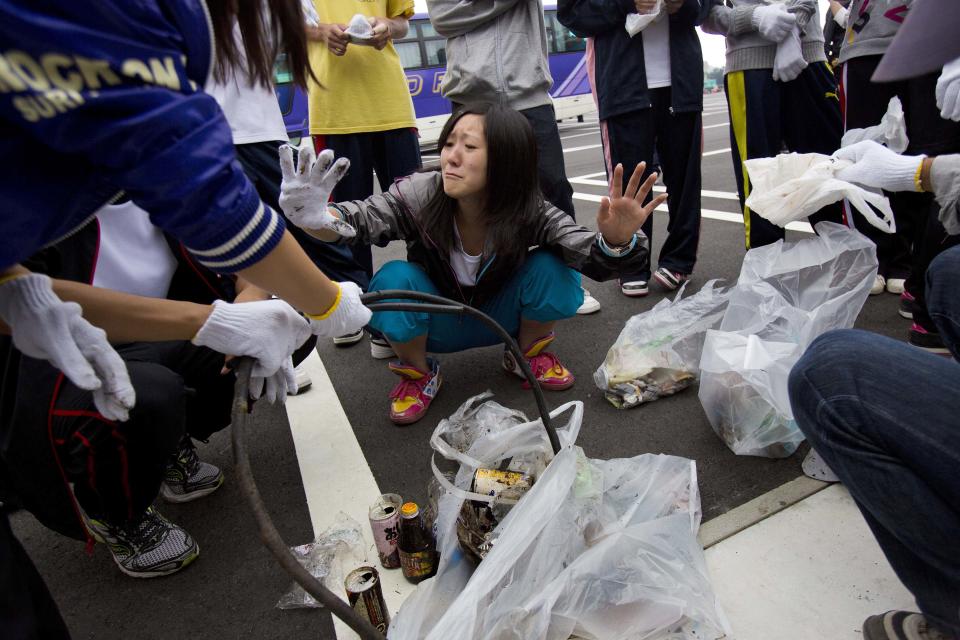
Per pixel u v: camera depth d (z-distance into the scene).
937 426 0.82
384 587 1.42
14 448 1.15
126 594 1.51
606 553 1.19
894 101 1.84
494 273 1.97
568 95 13.65
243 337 1.01
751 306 1.92
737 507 1.53
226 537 1.66
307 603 1.41
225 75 0.94
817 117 2.75
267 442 2.08
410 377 2.11
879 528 1.01
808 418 0.98
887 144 1.89
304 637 1.33
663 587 1.16
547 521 1.15
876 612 1.20
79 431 1.20
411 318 1.92
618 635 1.14
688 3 2.54
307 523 1.67
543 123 2.58
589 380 2.27
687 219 2.96
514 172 1.76
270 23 0.94
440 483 1.42
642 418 1.99
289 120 9.81
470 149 1.74
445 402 2.21
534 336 2.21
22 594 0.76
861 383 0.89
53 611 0.87
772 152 2.77
